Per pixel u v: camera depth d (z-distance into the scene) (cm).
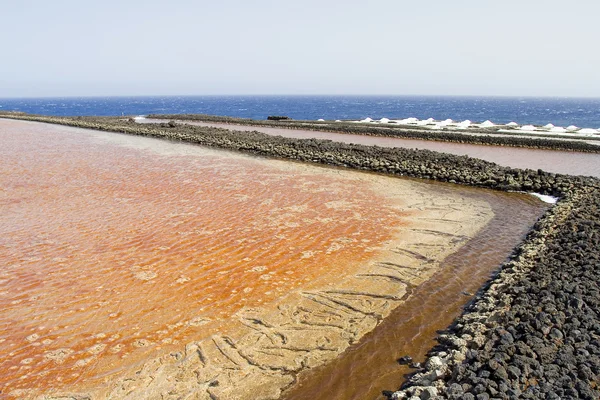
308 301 767
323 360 605
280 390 545
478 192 1627
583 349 561
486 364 536
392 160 2091
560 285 738
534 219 1278
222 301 762
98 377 565
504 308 692
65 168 1955
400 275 879
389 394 536
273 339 652
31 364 589
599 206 1282
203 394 535
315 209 1341
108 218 1220
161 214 1262
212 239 1062
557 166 2169
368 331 677
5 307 735
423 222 1234
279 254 974
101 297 772
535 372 517
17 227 1133
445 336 644
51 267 892
